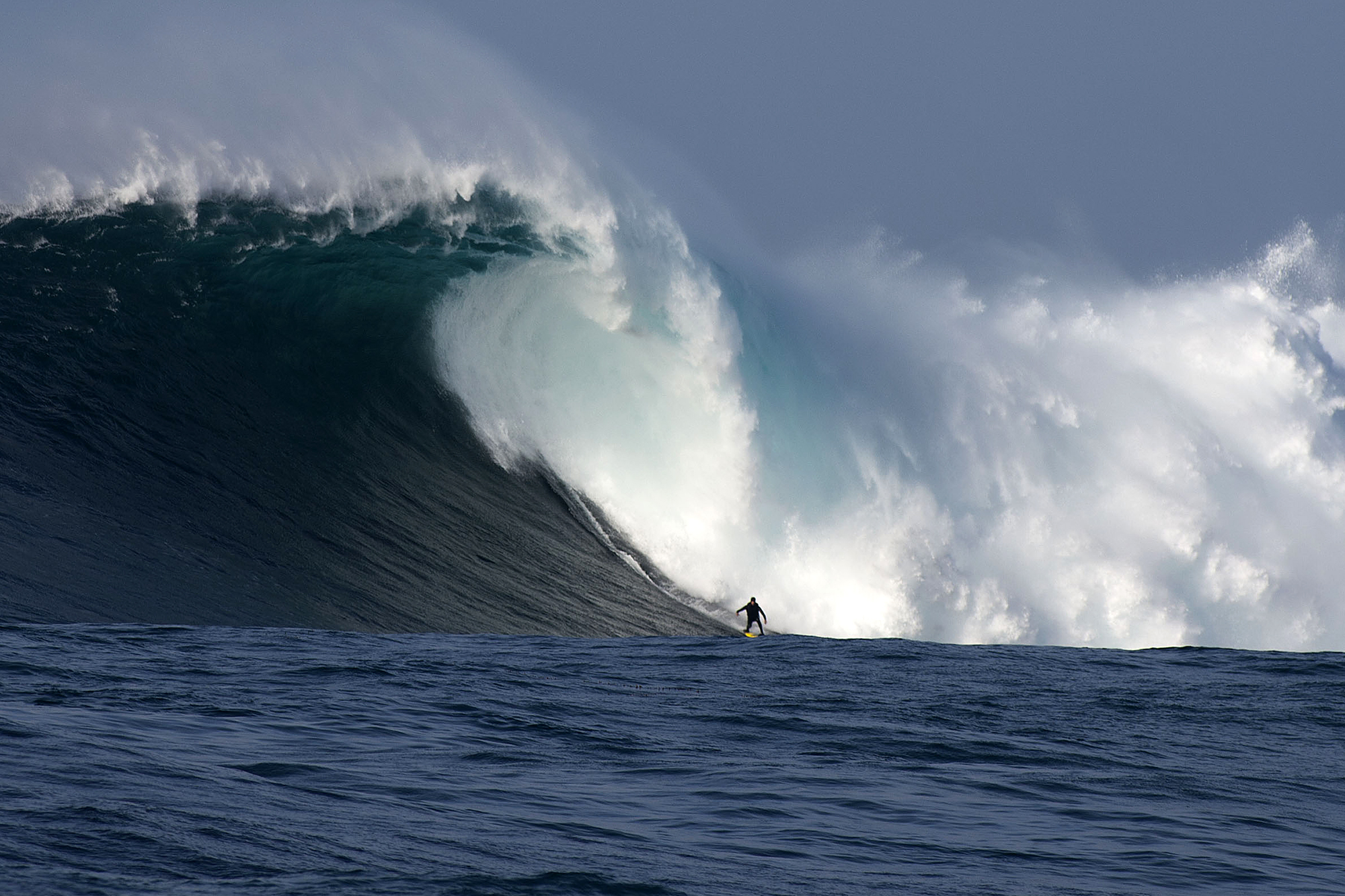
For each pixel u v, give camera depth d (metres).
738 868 20.88
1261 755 37.78
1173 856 24.09
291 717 33.53
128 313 91.62
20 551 60.72
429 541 83.75
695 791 27.97
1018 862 22.95
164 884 15.64
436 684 42.66
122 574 62.22
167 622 57.91
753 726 38.19
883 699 45.53
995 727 40.22
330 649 50.94
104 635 49.53
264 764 26.42
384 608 70.75
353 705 36.53
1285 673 59.88
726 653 59.16
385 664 46.84
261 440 85.75
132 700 33.97
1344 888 22.41
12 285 89.62
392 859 18.42
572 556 93.06
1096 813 28.06
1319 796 31.83
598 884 18.50
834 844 23.50
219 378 89.81
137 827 18.23
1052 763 34.31
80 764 22.66
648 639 66.00
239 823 19.41
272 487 80.81
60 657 42.41
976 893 20.45
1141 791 30.86
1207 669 60.38
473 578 81.31
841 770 31.66
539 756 31.09
